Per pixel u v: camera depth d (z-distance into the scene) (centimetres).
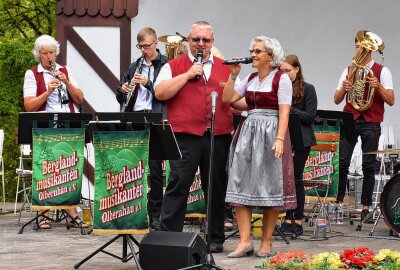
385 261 652
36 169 915
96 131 682
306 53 1441
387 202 920
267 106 752
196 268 630
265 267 694
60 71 960
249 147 752
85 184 1229
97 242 858
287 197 751
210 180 651
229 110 766
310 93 898
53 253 783
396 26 1405
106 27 1245
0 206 1317
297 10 1435
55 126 913
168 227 754
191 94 754
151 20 1295
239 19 1422
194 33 753
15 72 2058
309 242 880
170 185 756
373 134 1070
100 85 1246
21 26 2198
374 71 1074
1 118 2162
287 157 751
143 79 917
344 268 632
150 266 640
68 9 1244
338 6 1427
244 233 770
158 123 701
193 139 753
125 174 682
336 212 1084
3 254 777
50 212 1140
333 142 955
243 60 699
